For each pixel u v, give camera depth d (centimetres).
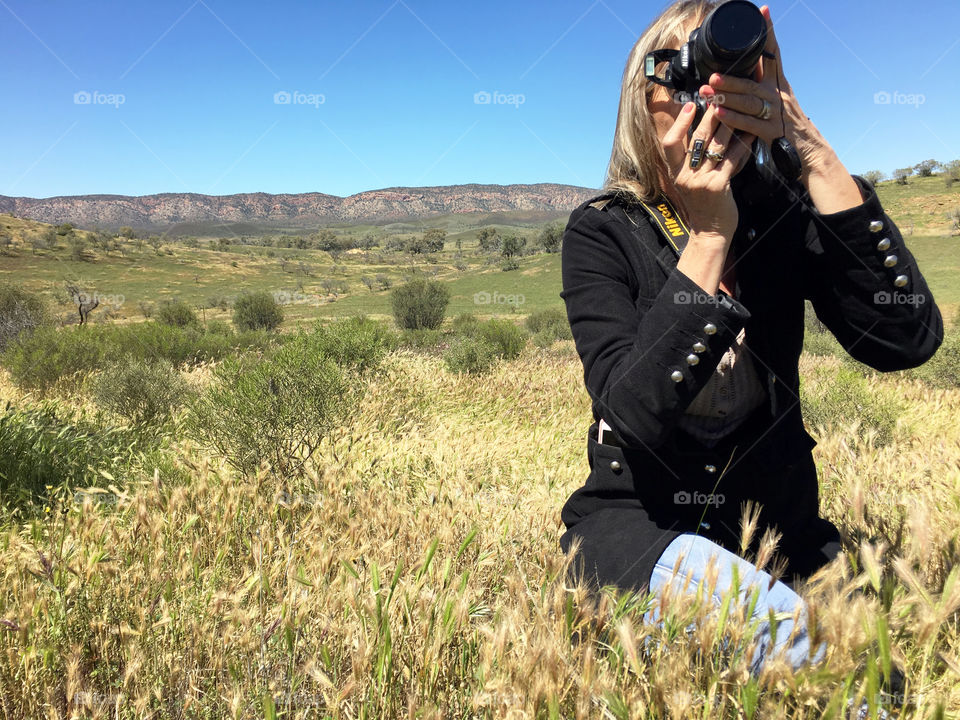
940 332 122
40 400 884
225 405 433
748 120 102
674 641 101
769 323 118
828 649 87
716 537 119
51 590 171
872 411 516
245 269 15575
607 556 117
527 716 95
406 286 4191
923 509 105
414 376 887
